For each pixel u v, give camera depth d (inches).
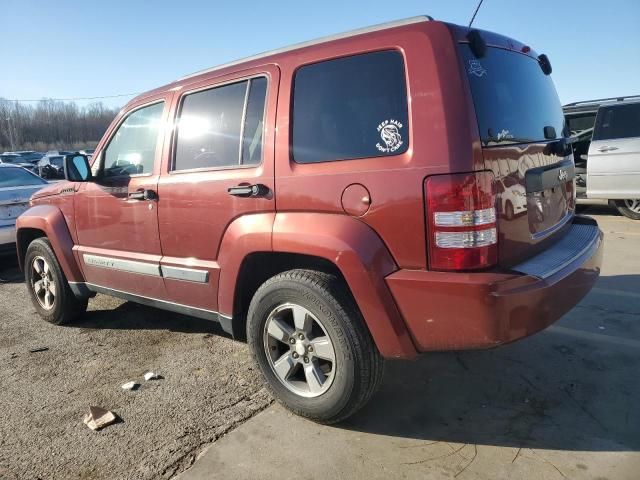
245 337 134.3
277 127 116.3
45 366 154.8
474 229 93.0
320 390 113.1
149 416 123.5
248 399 129.4
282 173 114.0
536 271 100.7
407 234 97.5
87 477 102.3
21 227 193.9
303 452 106.4
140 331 180.7
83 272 176.1
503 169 99.8
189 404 128.3
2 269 299.0
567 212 134.9
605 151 318.3
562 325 164.1
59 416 125.6
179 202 136.7
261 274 130.8
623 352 143.7
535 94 124.5
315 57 113.3
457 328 95.5
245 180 120.6
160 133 144.9
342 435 112.0
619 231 296.5
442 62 96.1
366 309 102.3
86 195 167.0
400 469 99.8
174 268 140.7
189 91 139.6
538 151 114.3
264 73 122.1
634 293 189.8
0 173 315.0
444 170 93.2
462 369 139.1
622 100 330.3
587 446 103.9
